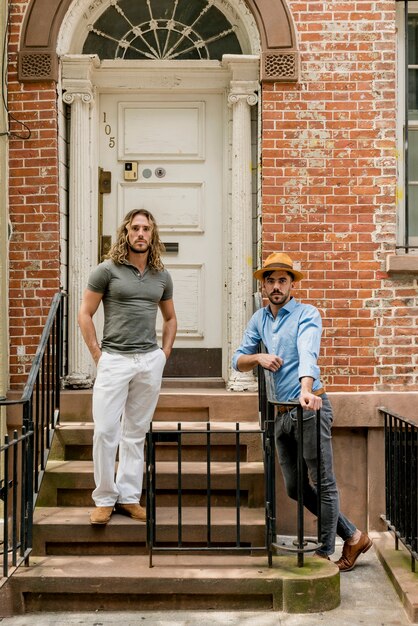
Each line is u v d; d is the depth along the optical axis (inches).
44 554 172.7
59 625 151.0
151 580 156.9
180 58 233.8
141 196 234.5
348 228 213.0
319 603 156.5
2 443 208.1
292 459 177.0
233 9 228.2
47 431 192.4
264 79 213.9
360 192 213.5
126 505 176.4
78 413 211.2
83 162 222.8
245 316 220.4
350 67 214.7
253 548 163.3
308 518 207.3
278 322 174.7
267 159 213.6
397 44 223.5
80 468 191.0
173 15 233.1
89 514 179.8
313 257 212.8
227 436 199.2
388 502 195.8
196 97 234.7
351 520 209.5
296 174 213.6
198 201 234.1
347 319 212.1
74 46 231.3
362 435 210.7
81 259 221.6
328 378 211.5
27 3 218.2
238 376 219.1
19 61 216.2
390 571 173.9
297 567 162.7
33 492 175.2
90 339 174.6
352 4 215.5
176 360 233.8
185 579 156.9
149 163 234.7
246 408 211.3
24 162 216.4
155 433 162.7
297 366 172.2
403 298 212.1
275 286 172.2
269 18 215.9
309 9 215.6
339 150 213.8
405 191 219.1
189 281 234.2
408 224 222.1
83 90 222.2
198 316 233.9
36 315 215.5
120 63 227.3
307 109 214.4
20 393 212.1
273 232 213.2
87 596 158.7
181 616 155.0
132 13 233.1
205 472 186.5
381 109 214.4
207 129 234.7
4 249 213.0
